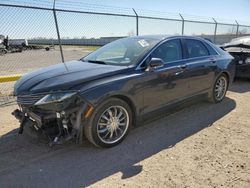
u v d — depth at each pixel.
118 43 5.09
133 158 3.64
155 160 3.58
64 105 3.41
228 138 4.26
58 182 3.12
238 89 7.65
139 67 4.20
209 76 5.58
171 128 4.67
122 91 3.85
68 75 3.84
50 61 15.74
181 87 4.90
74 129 3.56
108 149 3.91
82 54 15.54
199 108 5.75
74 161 3.58
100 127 3.80
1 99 6.54
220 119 5.11
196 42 5.46
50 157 3.69
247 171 3.29
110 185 3.05
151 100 4.36
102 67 4.13
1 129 4.62
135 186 3.01
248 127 4.72
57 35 7.64
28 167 3.44
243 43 8.52
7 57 20.48
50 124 3.60
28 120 3.81
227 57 6.16
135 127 4.46
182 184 3.04
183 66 4.88
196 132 4.50
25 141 4.16
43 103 3.47
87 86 3.58
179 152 3.79
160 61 4.19
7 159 3.63
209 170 3.32
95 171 3.34
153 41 4.71
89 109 3.55
